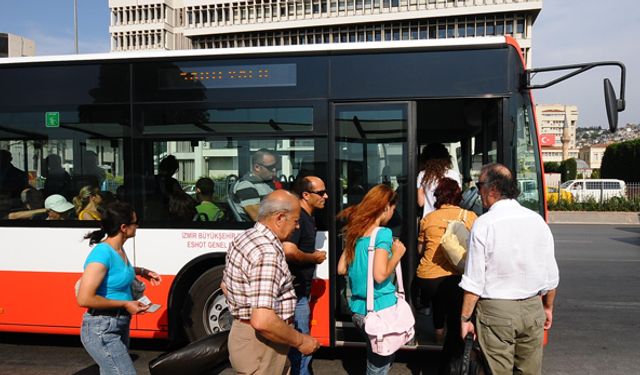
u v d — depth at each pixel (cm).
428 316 495
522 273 280
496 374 283
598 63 418
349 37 7800
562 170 4625
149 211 455
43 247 467
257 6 8119
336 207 438
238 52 450
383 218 326
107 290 304
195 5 8319
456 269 374
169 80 456
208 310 453
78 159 466
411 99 434
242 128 448
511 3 6838
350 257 324
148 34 8450
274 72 447
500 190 291
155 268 453
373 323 305
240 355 255
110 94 462
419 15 7288
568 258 1066
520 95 434
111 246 311
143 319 459
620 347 509
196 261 445
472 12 7031
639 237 1455
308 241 356
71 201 466
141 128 457
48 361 475
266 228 261
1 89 476
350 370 450
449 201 402
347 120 441
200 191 450
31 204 471
